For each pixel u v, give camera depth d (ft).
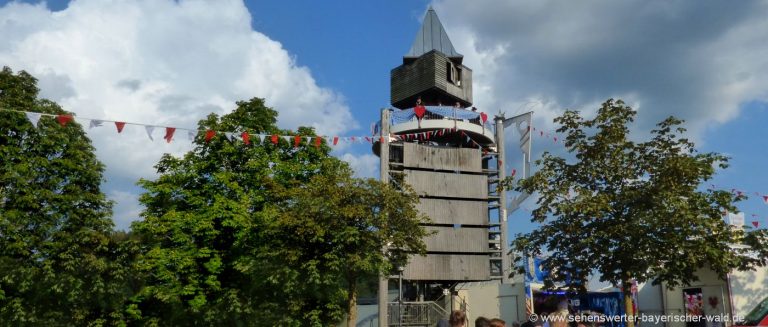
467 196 148.46
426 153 147.74
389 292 150.71
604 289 110.01
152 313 94.17
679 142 61.72
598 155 62.80
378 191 86.99
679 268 57.88
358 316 132.98
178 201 97.14
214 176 94.43
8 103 85.46
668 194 57.06
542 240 63.05
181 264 88.48
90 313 88.84
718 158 60.59
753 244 59.57
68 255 81.05
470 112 151.43
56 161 87.56
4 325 79.05
